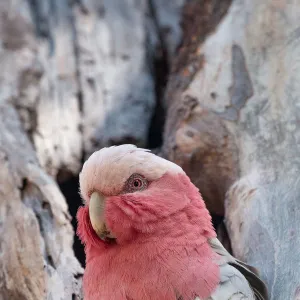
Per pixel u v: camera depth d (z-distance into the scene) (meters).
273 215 5.63
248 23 6.95
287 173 5.88
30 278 5.97
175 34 10.24
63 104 9.08
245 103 6.63
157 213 4.60
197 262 4.53
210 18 8.22
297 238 5.29
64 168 8.75
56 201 6.60
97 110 9.20
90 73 9.45
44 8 9.83
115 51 9.76
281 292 5.00
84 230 4.86
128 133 9.08
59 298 5.60
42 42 9.54
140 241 4.61
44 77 9.17
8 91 8.76
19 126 8.10
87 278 4.82
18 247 6.19
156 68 10.02
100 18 9.98
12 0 9.66
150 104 9.50
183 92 7.41
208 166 6.90
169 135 7.50
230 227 6.09
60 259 6.03
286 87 6.31
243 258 5.63
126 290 4.51
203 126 6.89
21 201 6.62
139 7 10.35
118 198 4.63
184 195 4.75
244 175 6.31
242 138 6.51
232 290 4.47
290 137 6.06
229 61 6.94
